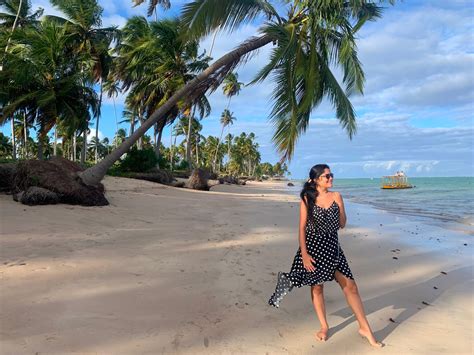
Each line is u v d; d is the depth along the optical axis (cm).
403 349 310
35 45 2127
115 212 937
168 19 2561
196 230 803
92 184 1052
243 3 1068
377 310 401
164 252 582
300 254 324
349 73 1388
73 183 980
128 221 842
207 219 1000
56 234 630
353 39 1232
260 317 362
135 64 2798
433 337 336
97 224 763
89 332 299
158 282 437
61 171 1013
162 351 282
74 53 2600
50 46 2159
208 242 686
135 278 444
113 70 3122
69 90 2234
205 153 8912
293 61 1122
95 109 2509
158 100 3012
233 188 3347
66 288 390
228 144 9175
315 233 316
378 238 877
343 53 1270
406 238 888
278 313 375
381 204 2091
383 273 561
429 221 1234
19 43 2192
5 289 372
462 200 2375
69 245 567
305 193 321
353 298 323
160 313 350
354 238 864
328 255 312
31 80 2119
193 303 383
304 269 318
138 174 2361
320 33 1215
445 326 362
